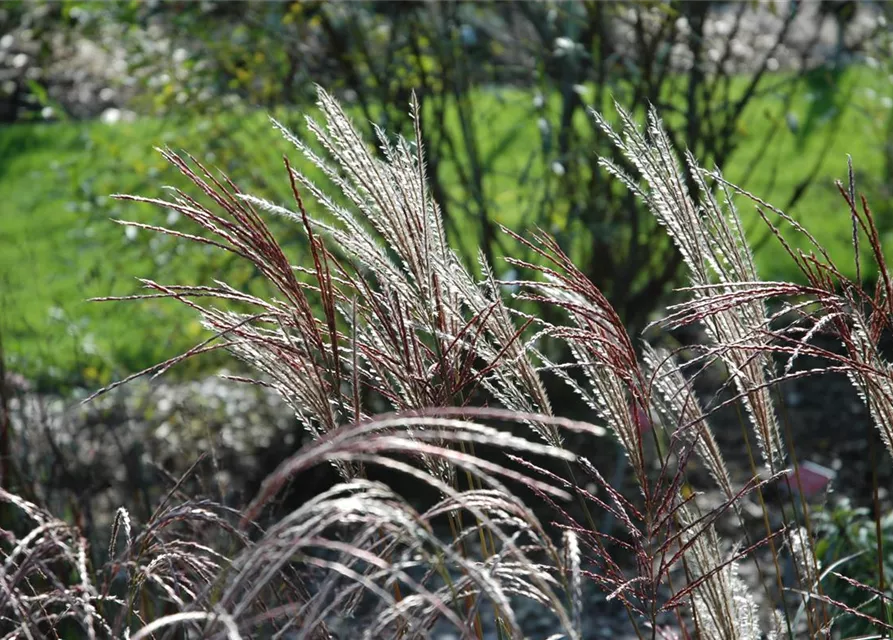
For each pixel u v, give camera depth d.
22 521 3.32
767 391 2.16
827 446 5.98
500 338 2.09
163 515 1.75
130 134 6.05
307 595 1.86
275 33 5.36
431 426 1.91
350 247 1.94
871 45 6.50
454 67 5.45
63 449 3.91
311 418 2.22
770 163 9.14
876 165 8.80
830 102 9.18
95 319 6.89
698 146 5.65
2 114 11.16
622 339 1.90
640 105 5.50
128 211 5.91
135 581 1.75
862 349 2.03
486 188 7.53
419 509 5.25
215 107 5.70
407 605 1.40
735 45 5.52
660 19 5.02
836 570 3.27
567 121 5.45
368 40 5.54
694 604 2.12
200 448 4.62
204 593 1.45
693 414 2.18
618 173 2.19
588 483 5.42
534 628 4.21
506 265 5.32
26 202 9.48
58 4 5.79
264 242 1.90
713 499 5.31
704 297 2.08
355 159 1.92
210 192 1.93
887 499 5.32
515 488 5.33
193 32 5.46
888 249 7.61
